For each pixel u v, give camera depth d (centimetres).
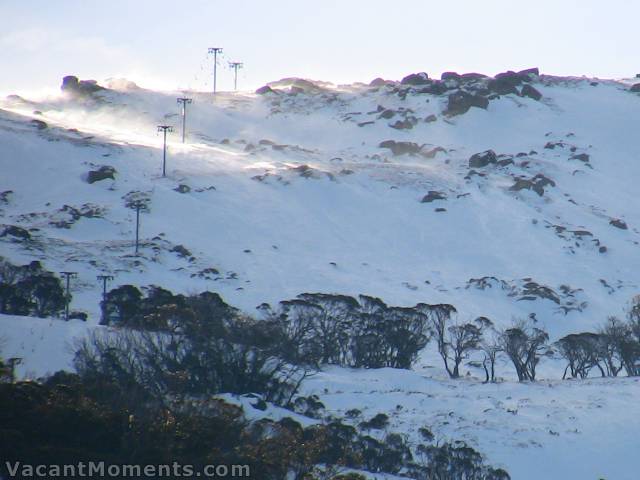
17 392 15138
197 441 14975
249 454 15075
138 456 14275
